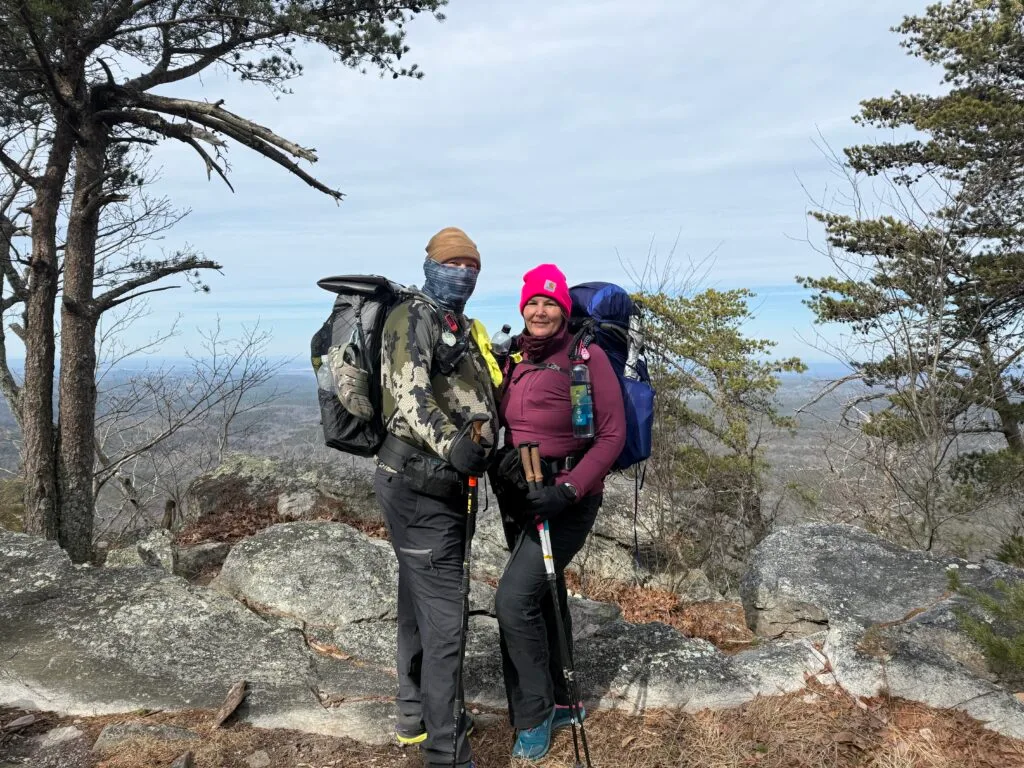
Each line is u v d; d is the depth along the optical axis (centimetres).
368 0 1044
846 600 391
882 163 1323
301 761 263
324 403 245
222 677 318
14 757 262
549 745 268
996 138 1103
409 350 231
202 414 1254
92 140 966
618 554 696
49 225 949
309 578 427
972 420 1045
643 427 270
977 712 276
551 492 238
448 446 218
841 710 284
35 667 313
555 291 254
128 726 275
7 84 941
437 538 244
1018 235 1093
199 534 621
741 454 1088
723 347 1199
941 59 1319
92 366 975
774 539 461
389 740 278
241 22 993
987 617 353
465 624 237
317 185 1011
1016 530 890
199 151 953
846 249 1216
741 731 277
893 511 954
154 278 1023
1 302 1098
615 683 309
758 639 421
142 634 343
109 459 1219
